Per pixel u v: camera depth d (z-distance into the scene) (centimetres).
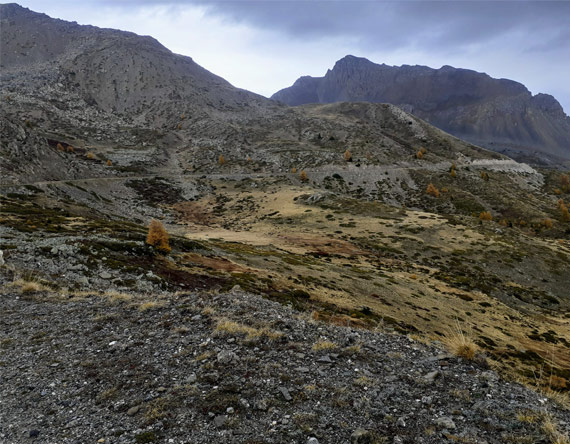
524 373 2689
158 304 1571
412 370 957
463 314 4850
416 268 7431
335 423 707
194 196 15688
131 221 10350
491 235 9675
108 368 1016
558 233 13025
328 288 4594
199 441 666
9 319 1534
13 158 10538
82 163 16400
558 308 6619
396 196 17162
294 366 960
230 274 4141
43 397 884
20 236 4031
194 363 988
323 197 13538
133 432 705
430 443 642
